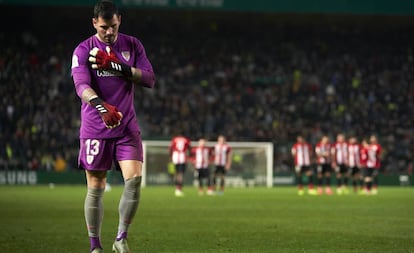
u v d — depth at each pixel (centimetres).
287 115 7725
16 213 2759
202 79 8019
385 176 7081
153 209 3125
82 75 1235
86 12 8069
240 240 1784
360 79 8238
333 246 1661
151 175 6544
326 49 8494
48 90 7469
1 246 1625
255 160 6738
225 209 3148
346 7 7250
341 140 5544
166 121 7362
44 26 8125
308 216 2695
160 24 8388
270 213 2873
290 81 8162
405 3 7275
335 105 7869
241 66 8250
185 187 6456
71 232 1969
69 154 6750
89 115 1252
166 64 8081
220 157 5128
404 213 2905
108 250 1540
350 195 4997
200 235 1905
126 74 1241
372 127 7656
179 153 4775
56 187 5847
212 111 7606
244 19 8475
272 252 1544
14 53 7806
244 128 7419
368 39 8588
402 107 7962
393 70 8362
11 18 8038
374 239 1817
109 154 1255
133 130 1254
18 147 6619
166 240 1777
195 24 8456
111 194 4725
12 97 7231
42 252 1520
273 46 8481
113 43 1270
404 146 7438
